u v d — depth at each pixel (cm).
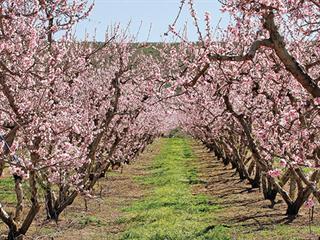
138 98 2189
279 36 709
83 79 1962
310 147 987
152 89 1229
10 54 1048
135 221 1622
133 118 2236
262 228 1375
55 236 1433
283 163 829
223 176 2866
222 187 2389
